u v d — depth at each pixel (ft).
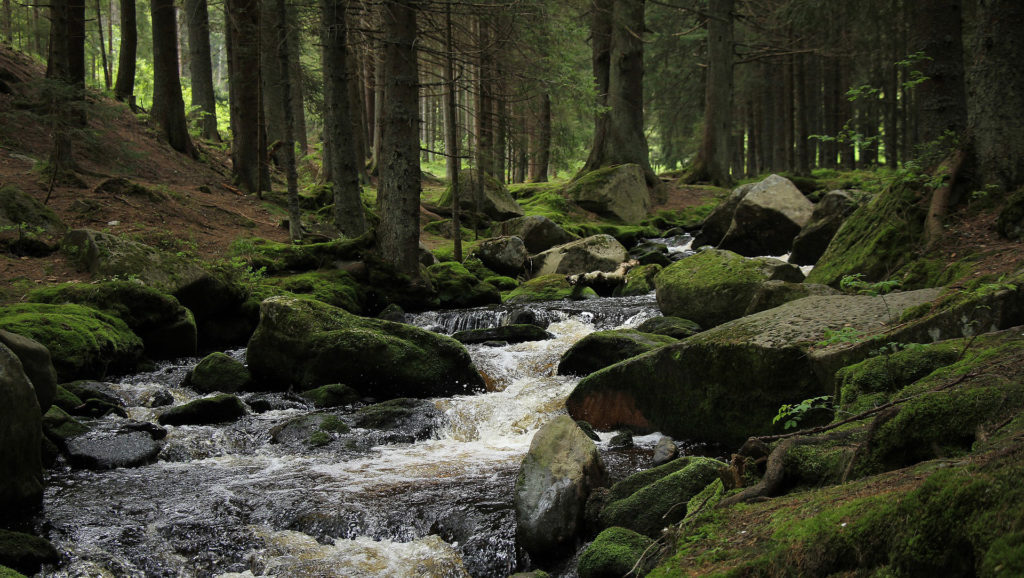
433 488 19.11
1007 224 25.38
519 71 53.78
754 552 9.26
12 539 14.75
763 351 20.01
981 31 28.55
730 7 93.66
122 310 32.63
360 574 15.10
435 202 80.74
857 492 9.69
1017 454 7.32
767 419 20.01
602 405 24.47
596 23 90.02
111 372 30.89
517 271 56.70
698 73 123.85
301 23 57.16
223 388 29.73
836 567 7.87
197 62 83.15
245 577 15.10
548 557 15.25
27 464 17.11
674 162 160.45
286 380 30.22
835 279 32.32
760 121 133.08
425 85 45.19
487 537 15.96
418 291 45.50
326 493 18.80
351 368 29.09
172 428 24.07
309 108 73.20
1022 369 12.06
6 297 32.65
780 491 12.26
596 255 54.85
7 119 54.13
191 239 45.88
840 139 22.17
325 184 66.74
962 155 28.94
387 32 44.45
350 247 46.06
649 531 14.40
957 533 6.71
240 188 62.95
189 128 81.51
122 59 70.38
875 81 105.19
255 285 40.68
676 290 35.50
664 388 22.82
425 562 15.56
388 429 24.82
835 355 18.12
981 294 16.42
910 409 11.47
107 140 58.59
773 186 55.88
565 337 36.42
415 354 29.37
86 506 17.84
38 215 40.55
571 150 71.77
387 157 45.47
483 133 66.85
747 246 55.93
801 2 69.26
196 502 18.30
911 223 30.81
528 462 16.48
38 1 91.50
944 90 34.60
